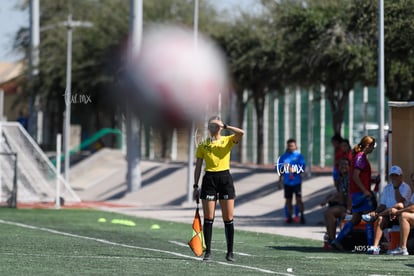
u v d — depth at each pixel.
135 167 108.31
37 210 85.31
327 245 50.72
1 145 99.69
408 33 71.12
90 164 131.88
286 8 94.56
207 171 42.84
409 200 48.34
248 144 135.50
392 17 71.81
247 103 125.31
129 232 61.44
